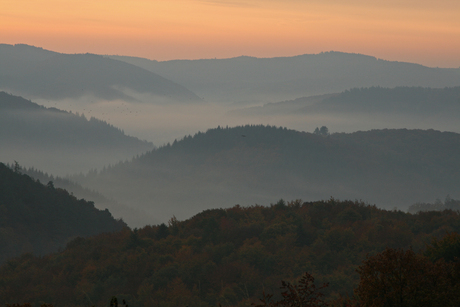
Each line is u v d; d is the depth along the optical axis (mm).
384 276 12422
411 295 12078
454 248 17938
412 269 12359
